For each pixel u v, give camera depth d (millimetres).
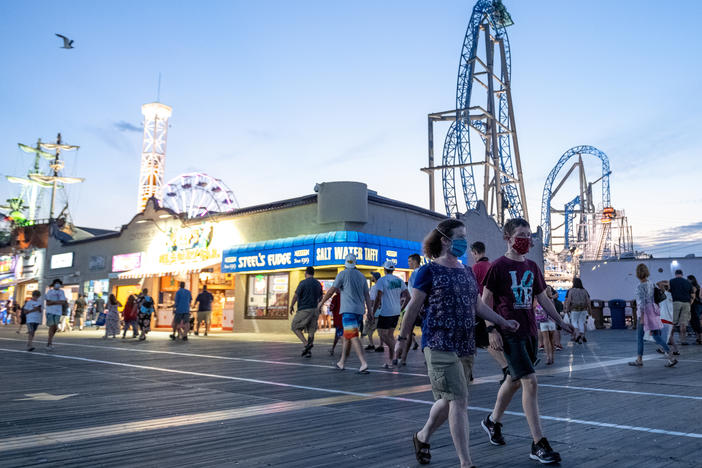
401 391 6789
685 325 14578
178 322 17547
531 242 4082
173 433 4477
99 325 26719
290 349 13781
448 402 3518
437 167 54844
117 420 4992
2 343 15727
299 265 21406
